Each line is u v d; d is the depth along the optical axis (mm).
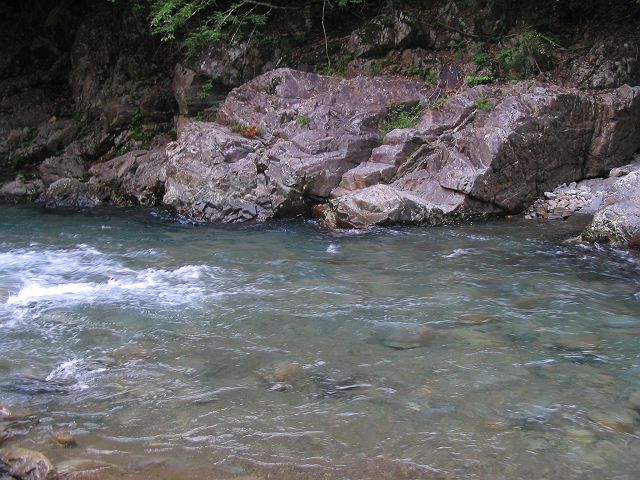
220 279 7727
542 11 14258
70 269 8281
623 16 13805
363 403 4637
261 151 12164
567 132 11562
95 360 5379
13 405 4609
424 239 9656
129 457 3984
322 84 13539
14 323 6211
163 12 13977
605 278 7703
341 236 10016
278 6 15281
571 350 5562
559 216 10953
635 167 11883
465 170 10969
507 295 7055
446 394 4773
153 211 12727
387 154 11742
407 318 6316
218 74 14672
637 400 4688
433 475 3822
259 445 4121
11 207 13438
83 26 17281
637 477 3811
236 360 5371
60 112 17062
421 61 13969
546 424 4371
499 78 13500
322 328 6059
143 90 16047
